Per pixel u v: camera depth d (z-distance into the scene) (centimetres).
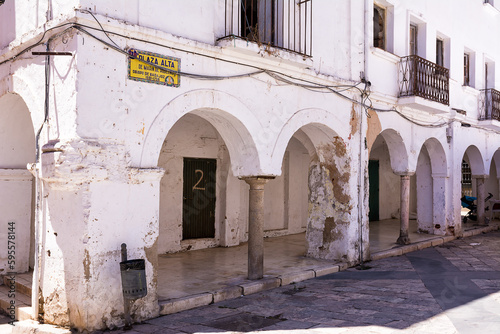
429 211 1344
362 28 948
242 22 782
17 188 775
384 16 1057
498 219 1797
